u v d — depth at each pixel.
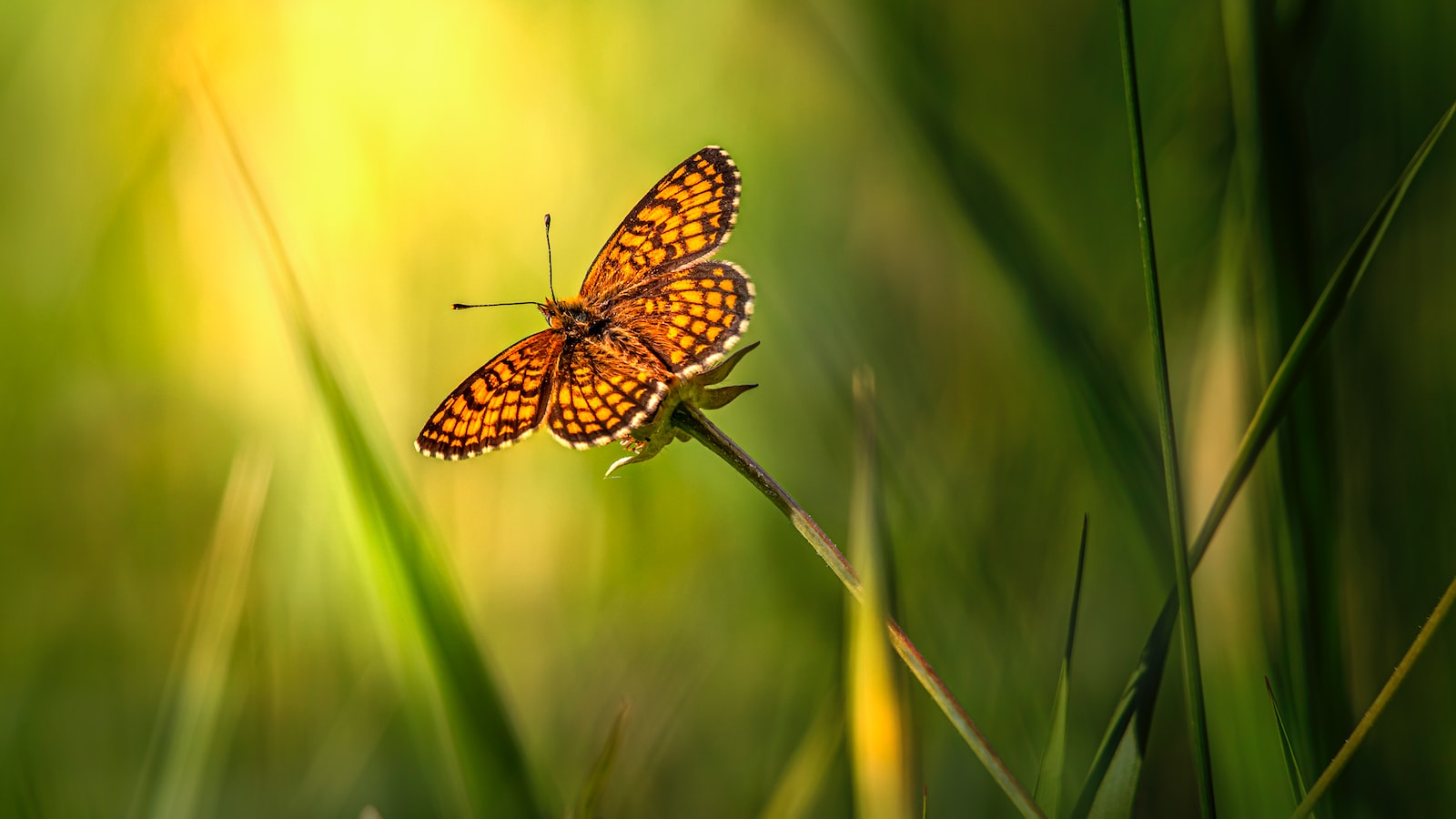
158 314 0.44
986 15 0.43
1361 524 0.38
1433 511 0.37
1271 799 0.36
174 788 0.37
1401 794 0.37
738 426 0.42
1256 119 0.36
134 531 0.43
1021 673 0.39
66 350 0.44
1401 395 0.38
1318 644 0.36
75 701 0.41
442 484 0.43
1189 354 0.39
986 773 0.38
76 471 0.44
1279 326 0.36
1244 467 0.35
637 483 0.43
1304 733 0.36
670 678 0.41
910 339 0.42
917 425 0.41
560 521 0.43
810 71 0.44
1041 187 0.43
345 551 0.41
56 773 0.40
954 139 0.38
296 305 0.36
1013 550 0.40
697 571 0.42
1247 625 0.37
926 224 0.43
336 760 0.40
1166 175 0.41
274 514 0.42
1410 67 0.38
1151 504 0.37
